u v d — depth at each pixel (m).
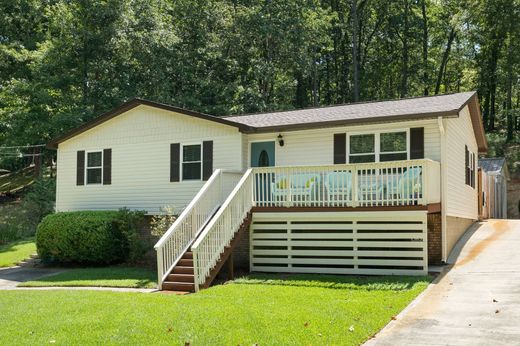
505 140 40.81
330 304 10.17
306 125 16.56
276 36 36.19
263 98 37.72
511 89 45.06
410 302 10.46
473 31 41.75
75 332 8.27
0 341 7.88
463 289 11.52
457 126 17.59
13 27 38.78
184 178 18.75
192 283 12.75
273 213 15.52
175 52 35.94
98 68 33.56
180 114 18.88
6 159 35.84
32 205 28.41
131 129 19.98
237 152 17.77
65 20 33.03
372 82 48.00
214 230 13.73
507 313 9.27
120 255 18.70
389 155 15.96
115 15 33.16
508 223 21.19
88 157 20.98
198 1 37.03
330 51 47.28
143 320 8.91
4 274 17.56
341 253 14.84
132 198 19.77
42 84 32.84
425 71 47.72
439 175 15.12
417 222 14.10
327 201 14.85
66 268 18.28
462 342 7.64
